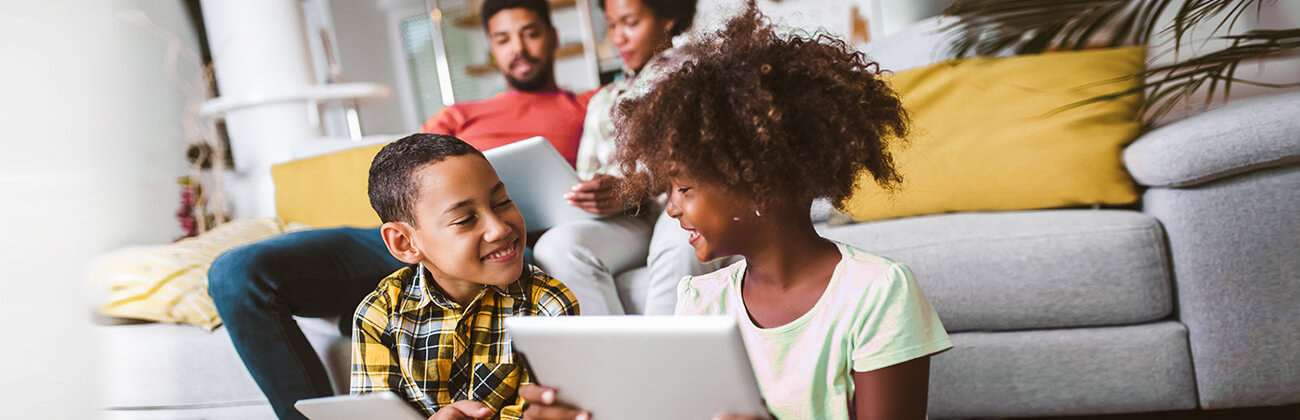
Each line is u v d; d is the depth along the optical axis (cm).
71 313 142
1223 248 119
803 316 74
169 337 149
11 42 147
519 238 96
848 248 77
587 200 153
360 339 100
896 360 70
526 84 208
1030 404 129
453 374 100
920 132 134
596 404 73
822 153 69
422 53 487
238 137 282
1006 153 143
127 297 152
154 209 248
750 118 67
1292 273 117
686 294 84
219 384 149
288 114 279
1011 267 126
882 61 176
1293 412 134
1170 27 120
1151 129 141
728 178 68
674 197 74
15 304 133
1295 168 116
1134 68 145
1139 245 123
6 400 129
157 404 151
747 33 72
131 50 247
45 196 145
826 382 74
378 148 201
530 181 148
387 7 480
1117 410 126
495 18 205
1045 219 131
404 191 93
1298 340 117
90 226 155
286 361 128
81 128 160
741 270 82
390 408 79
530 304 101
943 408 132
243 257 127
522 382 100
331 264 136
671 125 70
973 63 153
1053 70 148
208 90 285
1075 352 125
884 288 71
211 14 282
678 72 73
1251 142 113
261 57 278
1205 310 120
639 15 189
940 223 136
